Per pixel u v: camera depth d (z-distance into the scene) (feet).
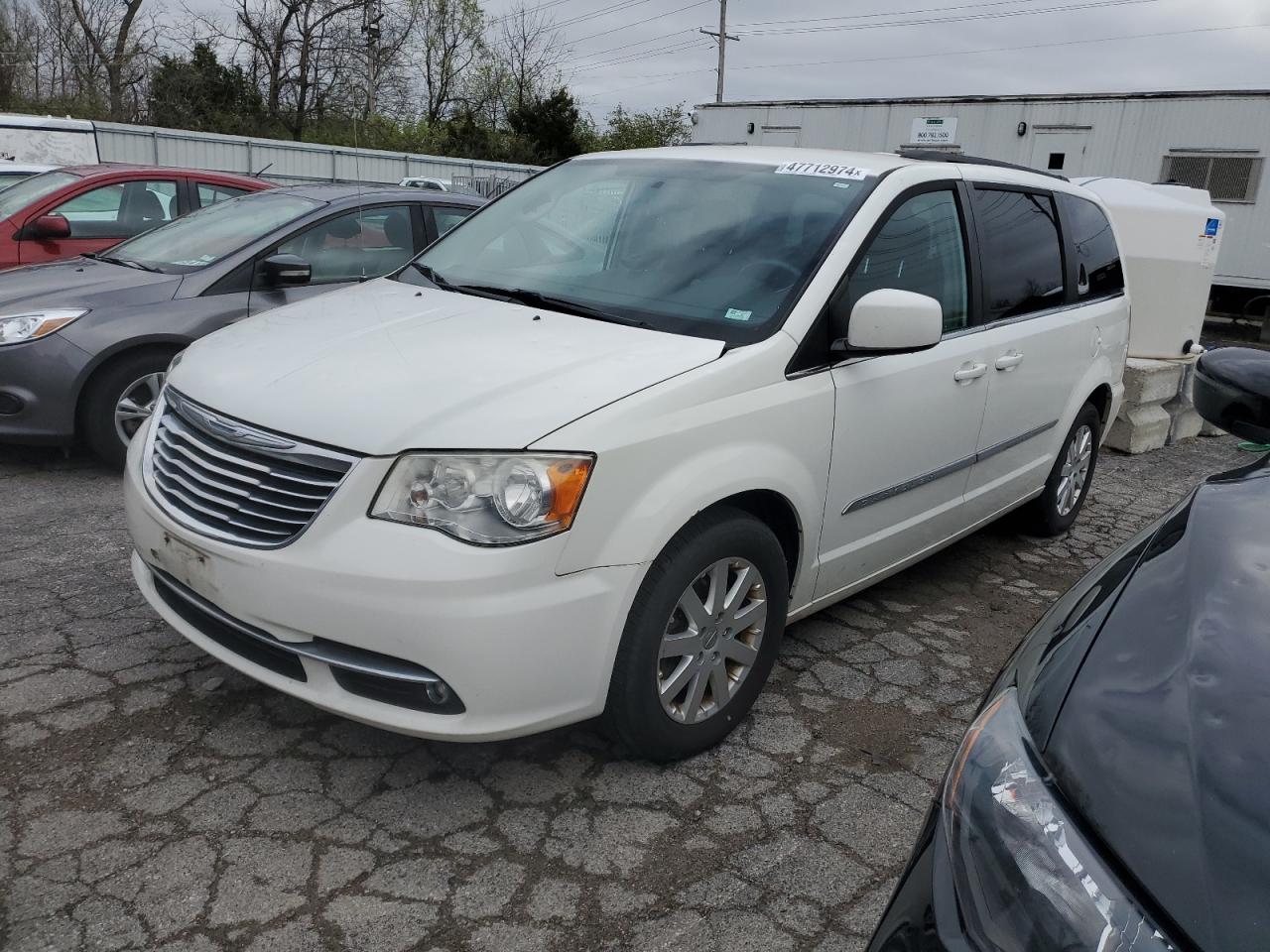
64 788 8.42
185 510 8.58
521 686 7.65
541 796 8.76
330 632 7.63
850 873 8.07
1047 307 14.24
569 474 7.63
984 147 61.21
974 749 4.42
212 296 16.89
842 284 10.16
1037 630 5.37
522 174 95.50
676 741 9.02
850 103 65.16
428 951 6.96
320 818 8.27
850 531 10.73
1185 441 26.71
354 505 7.62
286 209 18.29
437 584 7.34
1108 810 3.75
